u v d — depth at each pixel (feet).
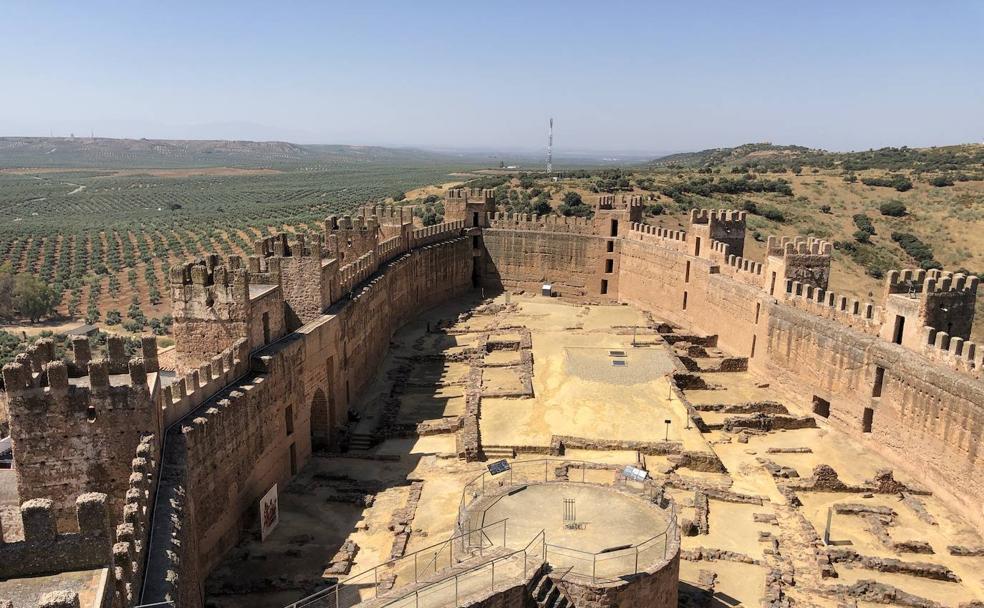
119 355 108.17
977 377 151.43
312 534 138.31
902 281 182.39
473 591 91.35
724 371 236.22
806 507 152.97
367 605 88.74
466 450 169.07
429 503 148.97
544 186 581.12
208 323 149.28
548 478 150.20
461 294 355.15
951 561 133.90
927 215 522.88
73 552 66.90
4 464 130.82
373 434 187.32
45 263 529.45
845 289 411.54
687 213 505.25
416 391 221.05
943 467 155.74
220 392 133.49
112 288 464.24
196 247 586.86
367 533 138.21
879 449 177.58
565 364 225.56
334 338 188.85
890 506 154.20
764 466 168.86
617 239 335.06
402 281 289.74
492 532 109.50
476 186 641.40
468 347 261.03
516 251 358.23
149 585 77.66
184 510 97.86
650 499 120.06
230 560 127.95
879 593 120.98
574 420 186.60
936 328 170.71
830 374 194.90
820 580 125.29
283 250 192.75
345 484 159.84
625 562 101.55
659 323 285.64
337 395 192.54
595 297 345.10
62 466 104.06
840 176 645.51
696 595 117.80
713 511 148.36
